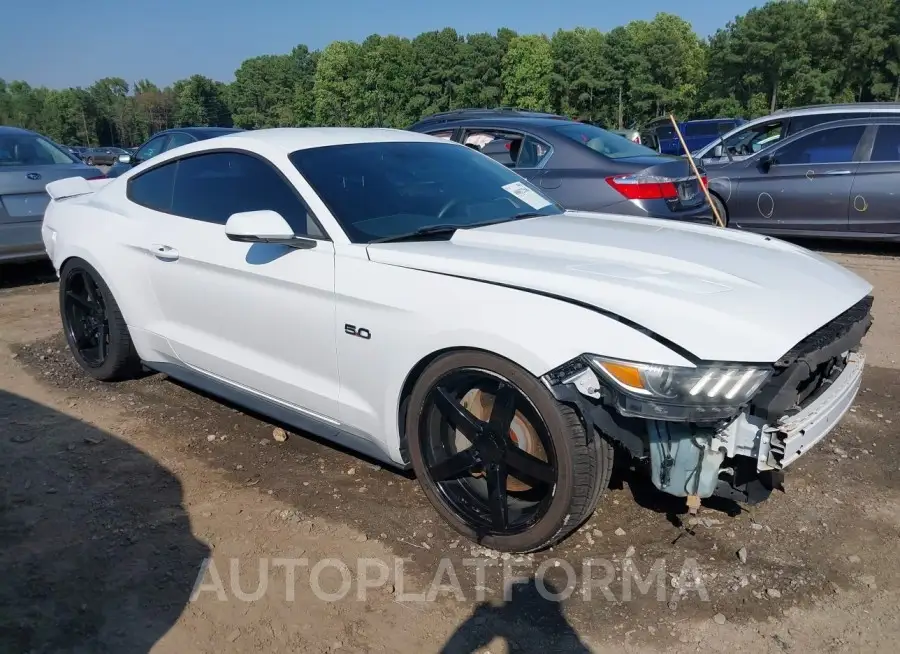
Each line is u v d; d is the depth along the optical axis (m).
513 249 3.01
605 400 2.42
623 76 76.25
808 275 2.88
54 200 4.98
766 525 3.00
